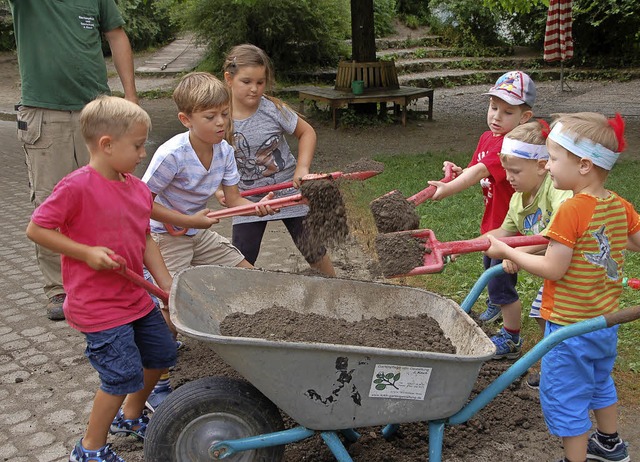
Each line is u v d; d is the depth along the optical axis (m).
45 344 4.82
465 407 2.97
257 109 4.55
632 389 3.96
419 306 3.55
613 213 3.01
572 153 2.97
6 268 6.46
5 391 4.18
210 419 2.95
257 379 2.79
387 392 2.84
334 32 20.11
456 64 21.17
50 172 5.27
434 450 2.97
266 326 3.32
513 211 3.90
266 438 2.95
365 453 3.43
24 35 5.07
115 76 20.38
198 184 4.03
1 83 20.39
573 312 3.07
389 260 2.99
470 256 6.04
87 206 3.07
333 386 2.82
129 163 3.12
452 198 7.95
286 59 19.84
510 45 23.55
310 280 3.60
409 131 13.24
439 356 2.74
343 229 3.77
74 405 4.01
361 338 3.25
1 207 8.77
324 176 3.77
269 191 4.52
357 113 14.13
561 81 18.00
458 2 23.28
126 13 22.75
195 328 3.14
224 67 4.47
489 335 4.62
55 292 5.32
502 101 4.09
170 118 15.16
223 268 3.49
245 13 18.81
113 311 3.14
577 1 20.58
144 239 3.32
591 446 3.32
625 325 4.65
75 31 5.12
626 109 14.57
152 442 2.93
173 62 21.62
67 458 3.51
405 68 20.36
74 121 5.24
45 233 2.99
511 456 3.41
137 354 3.19
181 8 19.92
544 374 3.13
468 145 11.72
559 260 2.97
